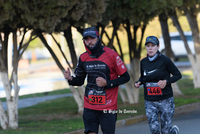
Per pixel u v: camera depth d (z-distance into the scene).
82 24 13.95
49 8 12.55
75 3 12.66
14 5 12.12
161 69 8.98
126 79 7.56
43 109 21.27
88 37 7.36
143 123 15.49
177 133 9.19
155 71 9.00
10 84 14.26
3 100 27.44
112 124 7.58
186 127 13.40
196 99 21.12
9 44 43.78
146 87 9.20
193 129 12.84
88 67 7.61
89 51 7.50
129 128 14.31
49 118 17.31
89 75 7.65
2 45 14.09
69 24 13.86
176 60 48.66
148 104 9.22
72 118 16.92
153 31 53.03
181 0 16.53
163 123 9.14
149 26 52.88
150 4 15.39
